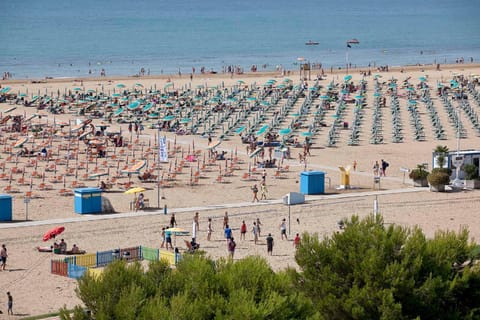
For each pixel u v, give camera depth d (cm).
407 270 8731
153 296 7944
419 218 16325
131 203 17112
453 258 9181
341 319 8762
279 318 7519
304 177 18362
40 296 11838
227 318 7375
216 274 8200
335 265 9025
